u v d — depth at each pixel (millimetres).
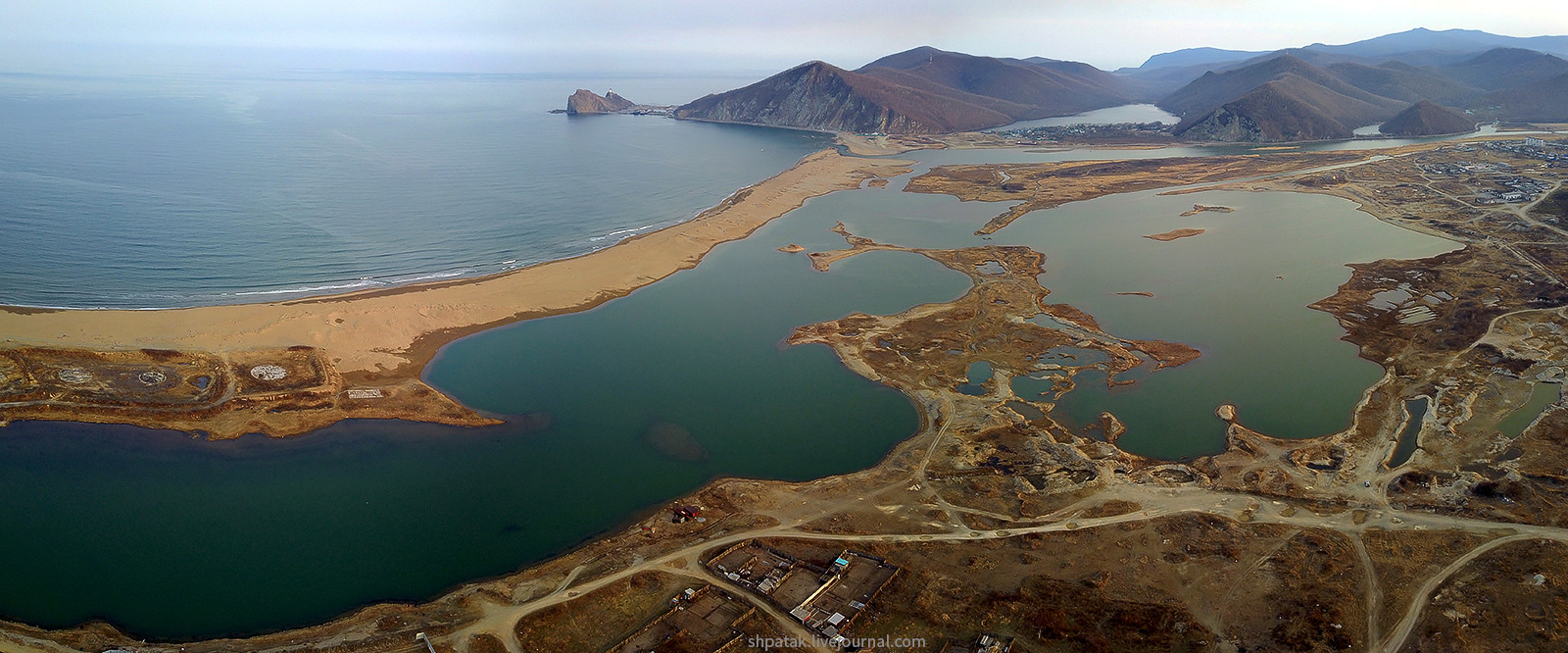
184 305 113000
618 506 71500
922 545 65250
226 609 57719
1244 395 92062
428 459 78375
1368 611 56688
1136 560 62844
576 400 90875
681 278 136250
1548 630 53594
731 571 62031
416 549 65062
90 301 112438
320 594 59562
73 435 79188
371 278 127562
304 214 164000
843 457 79688
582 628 56156
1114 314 118562
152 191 176125
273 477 74375
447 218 166875
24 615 56250
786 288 131000
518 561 64000
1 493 70062
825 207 194750
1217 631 55344
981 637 54438
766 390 93812
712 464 78375
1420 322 111688
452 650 53969
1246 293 127500
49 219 150125
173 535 65688
